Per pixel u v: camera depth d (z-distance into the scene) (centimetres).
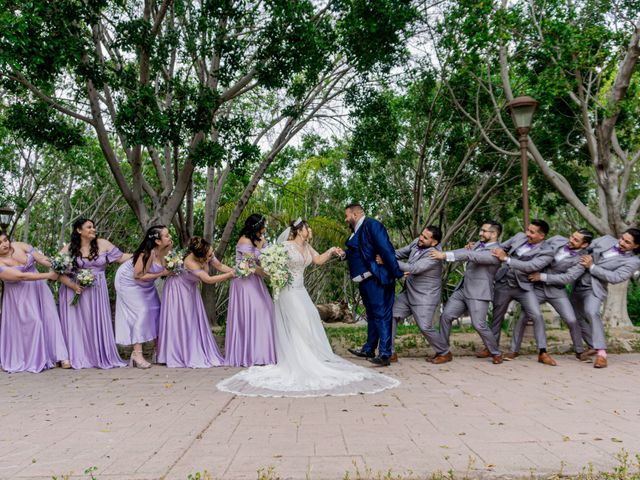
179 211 1367
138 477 329
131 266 769
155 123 830
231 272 758
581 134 1524
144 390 597
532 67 1291
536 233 730
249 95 1603
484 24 1062
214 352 780
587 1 1228
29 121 998
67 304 768
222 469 340
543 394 548
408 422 447
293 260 672
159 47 902
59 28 805
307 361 634
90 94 1039
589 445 379
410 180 2041
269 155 1362
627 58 1112
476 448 374
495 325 780
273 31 925
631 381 614
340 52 1096
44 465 356
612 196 1223
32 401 551
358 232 736
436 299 743
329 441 396
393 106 1711
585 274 750
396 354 771
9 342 746
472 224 2258
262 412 491
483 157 1734
